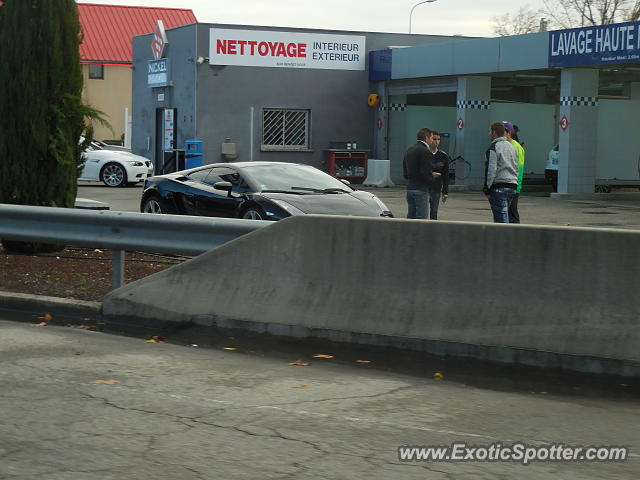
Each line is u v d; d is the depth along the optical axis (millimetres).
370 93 35594
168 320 8828
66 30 13195
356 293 8102
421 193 14883
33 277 11078
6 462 4984
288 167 15039
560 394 6805
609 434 5715
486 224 7629
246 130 33938
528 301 7371
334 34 34812
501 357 7309
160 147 36594
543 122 33812
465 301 7613
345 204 13789
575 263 7246
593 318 7105
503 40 29281
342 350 7977
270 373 7258
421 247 7887
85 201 14305
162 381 6871
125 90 64500
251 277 8625
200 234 9430
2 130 13078
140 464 4965
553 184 29250
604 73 30516
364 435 5566
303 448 5277
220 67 33438
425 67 32594
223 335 8539
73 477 4758
